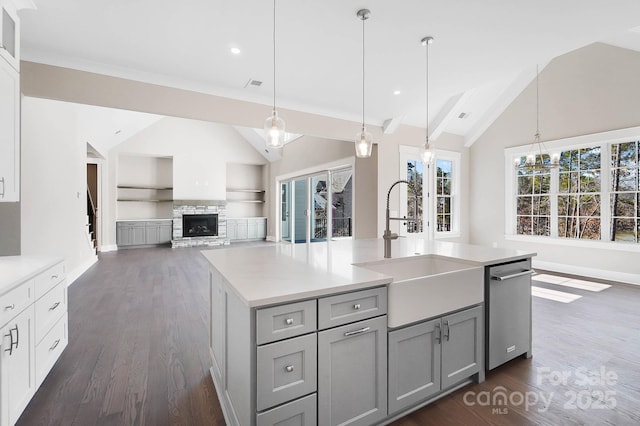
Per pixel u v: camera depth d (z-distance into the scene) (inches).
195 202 365.7
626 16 97.4
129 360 94.7
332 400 57.4
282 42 112.5
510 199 242.2
